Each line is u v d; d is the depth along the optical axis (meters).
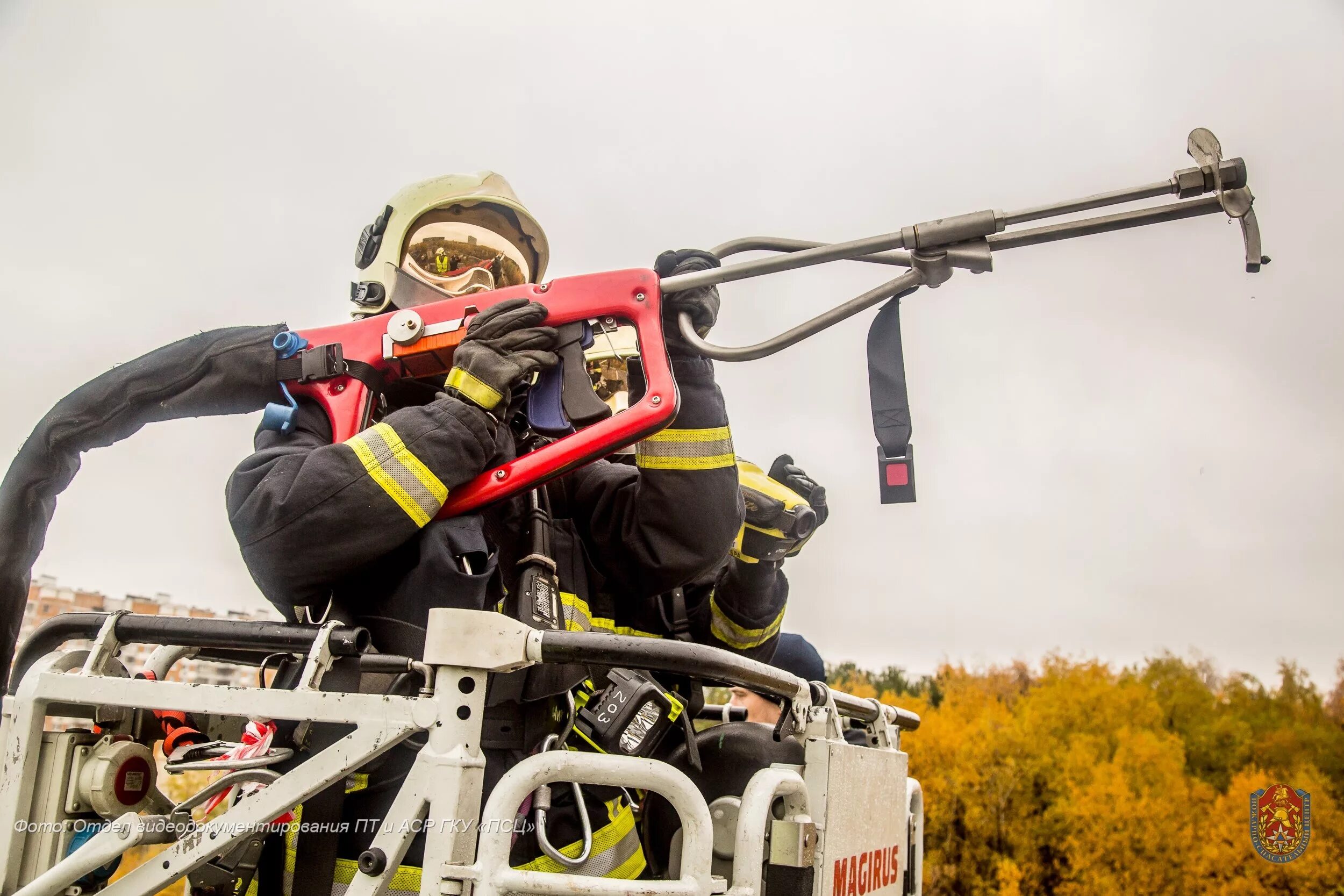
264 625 1.31
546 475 1.54
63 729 1.33
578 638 1.15
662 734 1.41
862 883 1.54
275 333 1.70
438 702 1.13
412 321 1.66
